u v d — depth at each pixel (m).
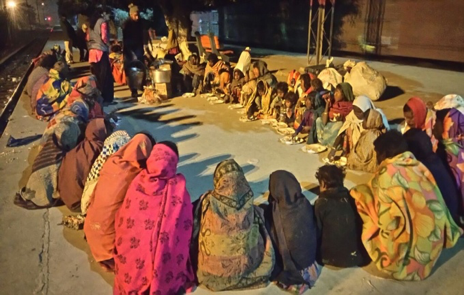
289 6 17.31
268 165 4.83
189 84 8.92
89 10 18.25
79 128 4.30
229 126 6.47
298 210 2.82
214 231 2.67
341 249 2.94
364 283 2.83
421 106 4.09
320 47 11.04
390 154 3.01
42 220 3.69
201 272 2.77
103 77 7.83
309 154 5.17
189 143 5.69
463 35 11.59
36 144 5.77
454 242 2.94
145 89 8.23
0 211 3.85
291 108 6.21
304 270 2.85
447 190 3.28
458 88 8.73
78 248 3.27
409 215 2.78
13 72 14.91
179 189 2.76
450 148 3.53
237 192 2.66
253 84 7.30
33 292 2.77
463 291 2.73
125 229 2.66
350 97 5.38
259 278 2.77
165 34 24.52
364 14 14.33
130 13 8.40
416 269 2.81
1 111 8.69
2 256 3.17
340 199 2.96
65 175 3.75
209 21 30.97
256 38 19.81
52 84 6.97
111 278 2.91
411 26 12.90
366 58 14.52
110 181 2.90
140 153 2.95
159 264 2.56
